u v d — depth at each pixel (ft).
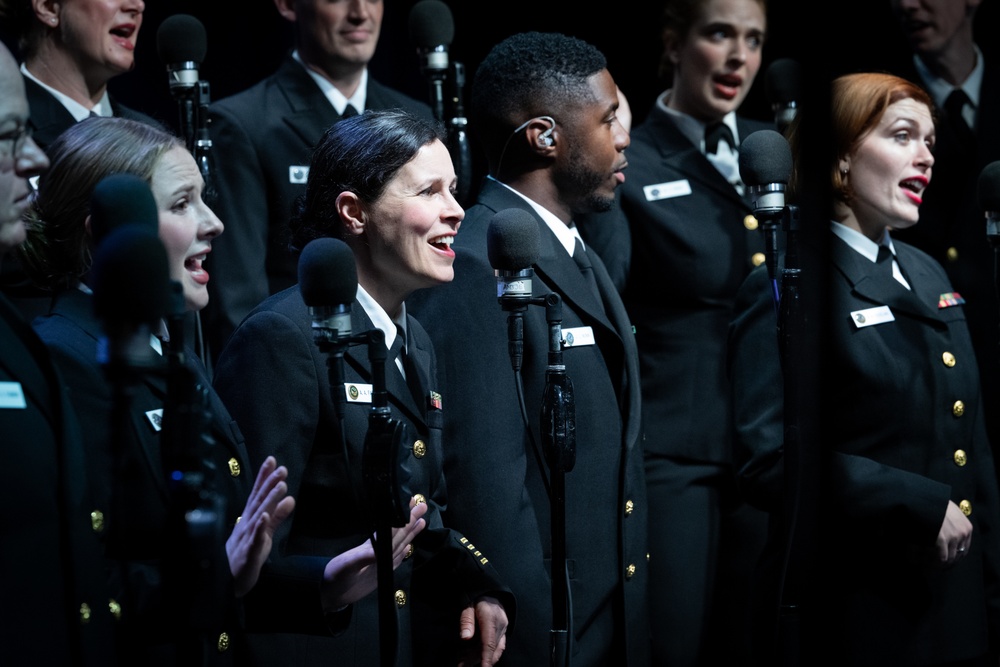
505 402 27.27
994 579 30.53
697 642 35.35
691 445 36.24
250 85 47.44
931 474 29.37
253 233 35.86
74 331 21.24
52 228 21.72
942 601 28.99
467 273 27.99
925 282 31.14
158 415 21.27
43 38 32.12
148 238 17.43
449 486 26.96
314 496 24.12
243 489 22.29
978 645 29.53
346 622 23.26
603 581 27.94
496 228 24.81
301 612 22.47
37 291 26.25
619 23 50.01
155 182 22.53
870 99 30.12
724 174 39.63
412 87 50.06
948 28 38.99
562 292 28.58
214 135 36.52
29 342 19.31
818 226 25.27
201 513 18.69
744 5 39.19
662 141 39.40
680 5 39.86
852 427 28.99
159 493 20.77
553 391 24.64
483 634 25.53
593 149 30.07
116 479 17.88
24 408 18.74
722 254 37.42
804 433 26.05
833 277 29.45
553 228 29.81
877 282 29.81
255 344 23.77
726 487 36.37
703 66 39.22
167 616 19.19
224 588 19.65
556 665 24.64
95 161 21.94
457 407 27.14
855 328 29.09
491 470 26.81
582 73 30.12
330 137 25.49
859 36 38.99
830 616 27.45
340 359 21.68
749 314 30.50
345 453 21.66
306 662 23.98
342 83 38.65
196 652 19.48
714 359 36.91
